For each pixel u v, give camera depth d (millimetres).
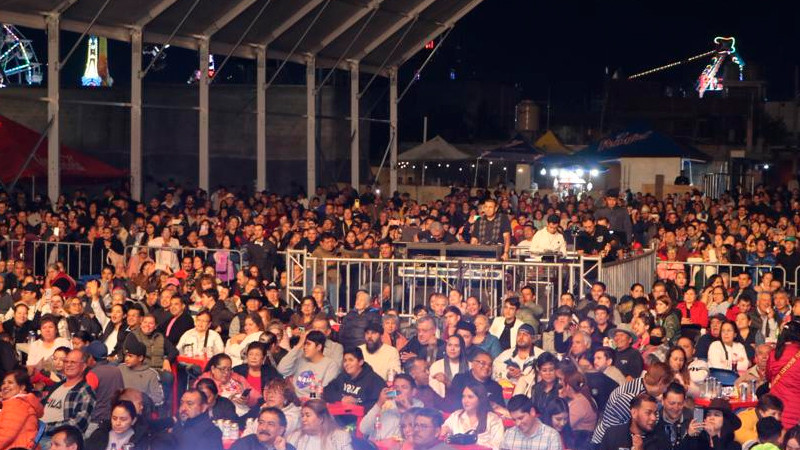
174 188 30297
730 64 68500
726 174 50062
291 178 42156
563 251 19875
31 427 12023
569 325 15461
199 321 16156
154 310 16969
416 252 19875
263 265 21969
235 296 18406
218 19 31594
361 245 22609
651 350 14969
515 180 50000
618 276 19891
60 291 18609
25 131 30234
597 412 12367
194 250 21906
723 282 19406
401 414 11938
